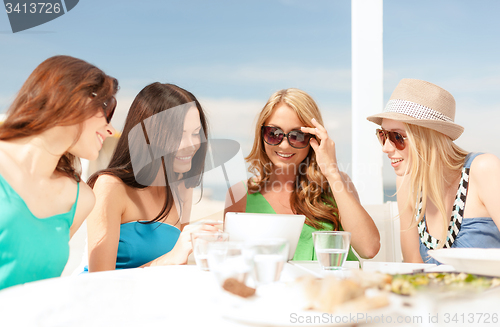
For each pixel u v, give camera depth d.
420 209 1.55
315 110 1.69
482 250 0.79
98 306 0.55
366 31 2.68
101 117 1.06
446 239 1.46
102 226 1.36
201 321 0.50
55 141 1.02
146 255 1.46
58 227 1.04
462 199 1.43
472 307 0.44
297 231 1.00
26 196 0.98
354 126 2.72
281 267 0.68
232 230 0.96
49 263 1.00
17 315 0.50
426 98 1.55
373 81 2.69
